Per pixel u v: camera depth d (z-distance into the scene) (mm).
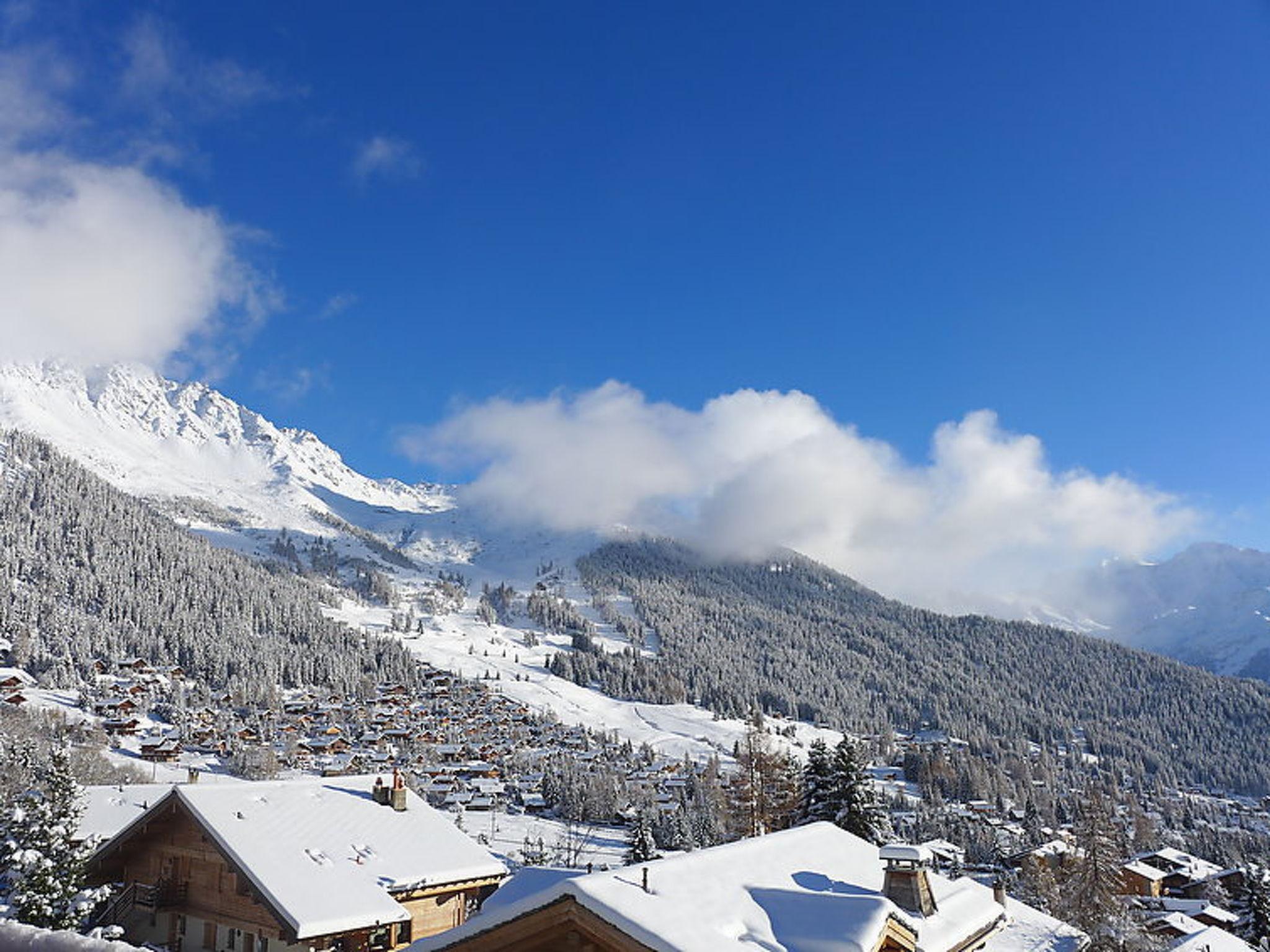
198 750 123562
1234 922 66875
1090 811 61125
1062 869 67250
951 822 128625
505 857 76125
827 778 51656
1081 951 31391
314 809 29906
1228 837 149625
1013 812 155250
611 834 97875
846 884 19359
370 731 161500
